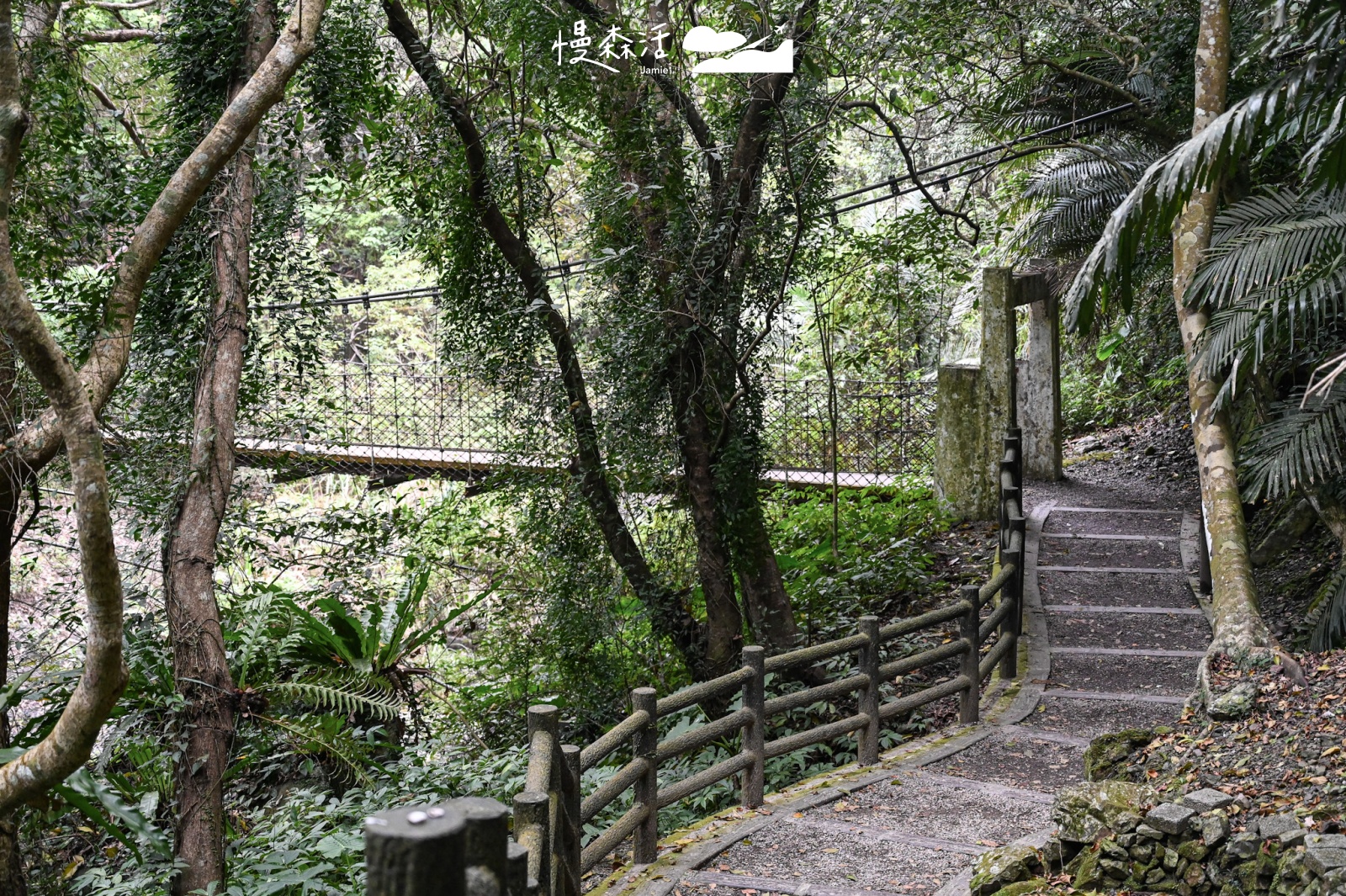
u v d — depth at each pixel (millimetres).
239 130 4531
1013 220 14492
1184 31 9477
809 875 4383
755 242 7695
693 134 8016
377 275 19844
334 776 6961
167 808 5871
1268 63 8172
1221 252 5836
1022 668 7605
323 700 6672
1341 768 3799
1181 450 12516
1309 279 5488
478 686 8836
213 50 6270
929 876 4348
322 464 9086
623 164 7570
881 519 10742
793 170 7852
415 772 6375
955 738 6434
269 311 7184
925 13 8328
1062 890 3684
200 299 6109
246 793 7340
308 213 14859
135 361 6371
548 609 8500
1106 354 13461
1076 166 11914
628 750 7918
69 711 3182
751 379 8297
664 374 7926
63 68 5637
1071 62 10477
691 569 8453
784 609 8367
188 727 5199
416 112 7570
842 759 6973
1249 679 4941
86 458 3076
